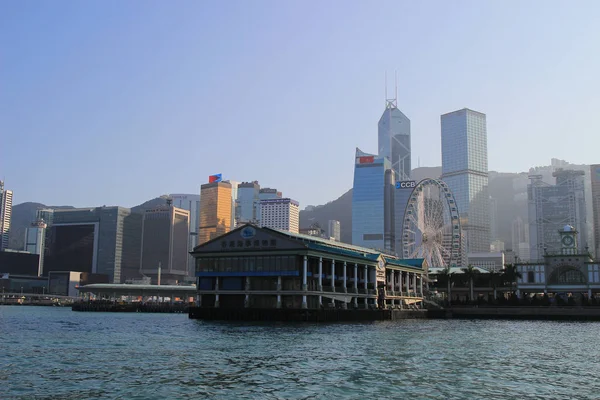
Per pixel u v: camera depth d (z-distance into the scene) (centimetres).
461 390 4816
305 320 13738
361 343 8438
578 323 15662
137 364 6091
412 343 8556
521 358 6900
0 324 13712
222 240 15175
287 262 14438
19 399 4369
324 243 16688
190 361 6325
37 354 6931
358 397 4528
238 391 4703
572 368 6106
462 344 8531
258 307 14812
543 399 4516
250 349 7512
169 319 17288
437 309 19400
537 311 18612
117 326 12719
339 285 16625
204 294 15450
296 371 5675
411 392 4719
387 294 18175
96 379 5175
